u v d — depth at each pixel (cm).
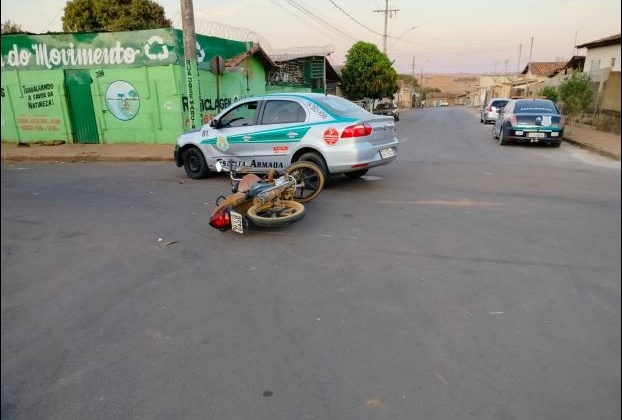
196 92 1304
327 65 2908
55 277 449
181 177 975
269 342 321
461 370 281
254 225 593
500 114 1598
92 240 562
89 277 447
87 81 1558
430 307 361
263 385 275
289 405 257
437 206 665
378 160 758
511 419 240
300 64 2636
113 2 2614
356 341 317
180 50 1467
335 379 278
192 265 470
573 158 1136
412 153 1249
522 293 379
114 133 1585
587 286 388
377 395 262
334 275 431
